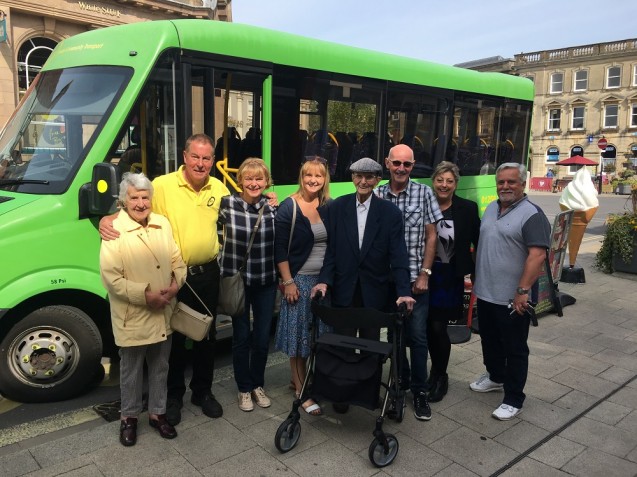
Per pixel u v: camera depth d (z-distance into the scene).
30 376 4.29
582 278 8.70
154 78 4.75
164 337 3.66
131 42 4.88
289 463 3.53
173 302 3.76
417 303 4.20
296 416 3.67
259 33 5.68
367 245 3.95
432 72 7.81
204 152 3.71
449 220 4.36
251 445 3.73
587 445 3.86
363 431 3.97
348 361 3.62
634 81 46.31
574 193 8.58
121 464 3.46
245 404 4.21
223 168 5.46
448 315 4.44
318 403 4.30
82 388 4.49
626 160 47.38
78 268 4.31
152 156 4.79
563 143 50.81
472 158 8.76
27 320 4.21
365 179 3.88
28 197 4.24
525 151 9.94
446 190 4.33
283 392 4.60
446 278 4.39
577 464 3.62
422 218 4.20
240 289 3.94
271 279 4.08
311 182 4.04
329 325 3.88
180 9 19.59
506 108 9.31
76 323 4.36
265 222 3.97
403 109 7.43
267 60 5.73
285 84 5.94
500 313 4.23
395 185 4.28
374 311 3.61
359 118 6.86
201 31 5.13
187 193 3.80
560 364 5.33
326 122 6.46
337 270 4.04
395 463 3.57
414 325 4.20
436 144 8.04
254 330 4.23
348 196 4.07
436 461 3.61
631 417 4.29
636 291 8.22
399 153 4.18
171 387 4.12
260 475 3.39
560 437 3.96
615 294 8.03
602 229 15.89
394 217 3.96
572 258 8.77
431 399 4.48
